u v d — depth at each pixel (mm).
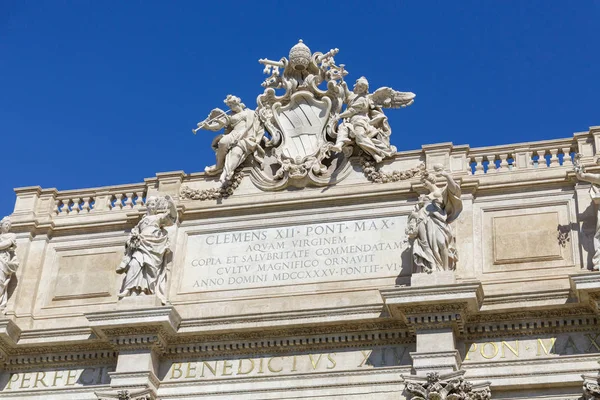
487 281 31922
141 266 33750
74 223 36750
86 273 35906
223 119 36719
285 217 34938
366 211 34281
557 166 33562
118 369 32312
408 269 32812
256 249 34594
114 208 37094
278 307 33094
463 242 32625
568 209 32656
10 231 36938
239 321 32312
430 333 30484
